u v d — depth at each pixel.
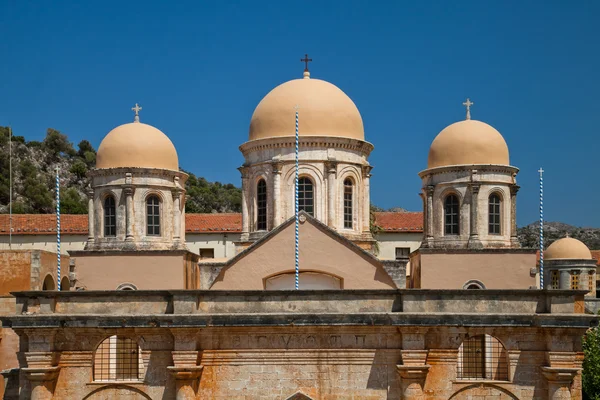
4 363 45.53
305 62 45.75
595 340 51.72
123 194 43.12
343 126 42.19
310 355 31.77
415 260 43.09
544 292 31.72
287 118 41.84
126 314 31.48
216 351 31.81
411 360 31.06
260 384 31.70
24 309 32.44
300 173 41.22
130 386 31.75
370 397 31.48
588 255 80.00
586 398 50.84
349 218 42.47
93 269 41.72
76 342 31.98
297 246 33.97
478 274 40.12
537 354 31.56
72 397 31.83
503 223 42.22
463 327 31.28
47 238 64.81
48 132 136.00
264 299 32.09
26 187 111.38
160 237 43.84
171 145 45.84
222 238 66.25
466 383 31.47
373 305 31.98
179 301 31.73
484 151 42.28
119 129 45.09
